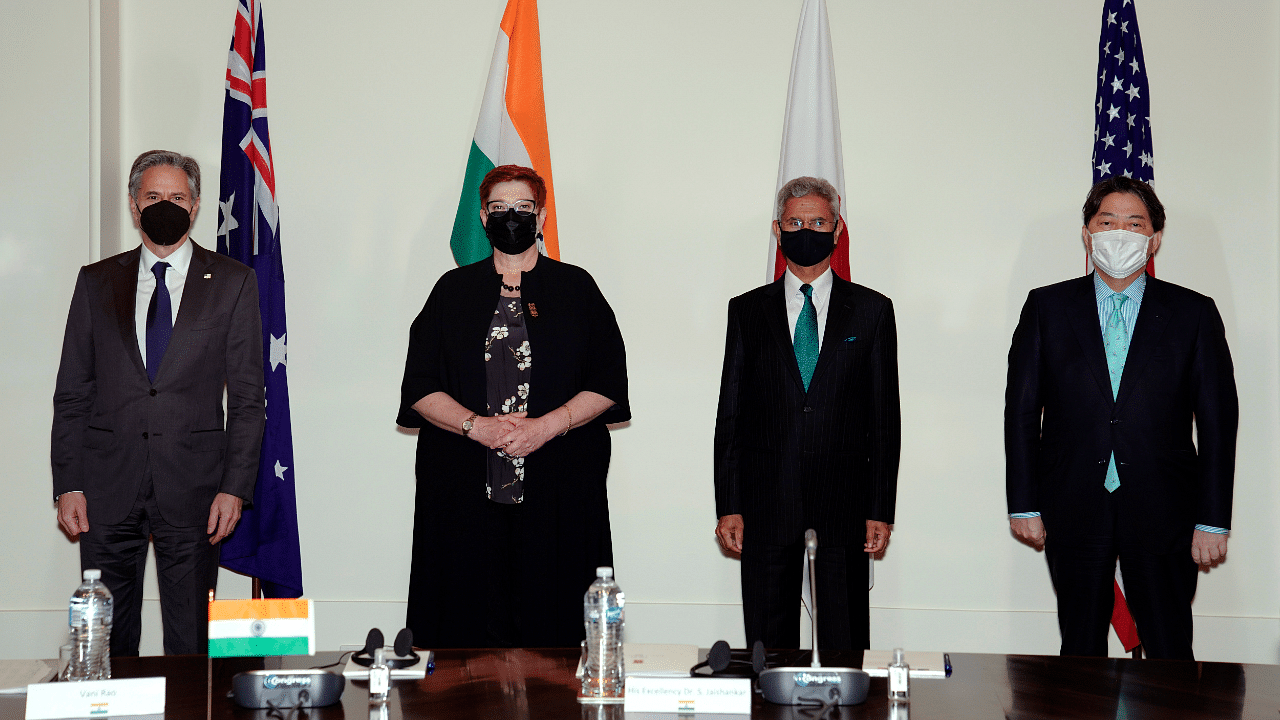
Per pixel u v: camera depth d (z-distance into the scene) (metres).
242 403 2.83
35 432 3.74
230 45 3.85
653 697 1.56
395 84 3.88
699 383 3.87
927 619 3.84
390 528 3.88
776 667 1.74
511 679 1.72
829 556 2.69
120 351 2.73
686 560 3.87
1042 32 3.82
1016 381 2.87
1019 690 1.65
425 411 2.65
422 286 3.88
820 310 2.83
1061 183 3.82
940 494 3.84
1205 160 3.78
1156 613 2.69
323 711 1.54
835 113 3.57
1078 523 2.74
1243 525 3.77
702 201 3.86
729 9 3.86
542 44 3.88
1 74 3.72
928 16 3.84
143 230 2.70
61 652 1.70
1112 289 2.82
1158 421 2.70
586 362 2.76
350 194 3.88
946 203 3.84
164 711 1.55
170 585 2.77
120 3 3.85
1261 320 3.76
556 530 2.67
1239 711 1.54
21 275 3.73
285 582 3.48
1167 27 3.79
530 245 2.68
